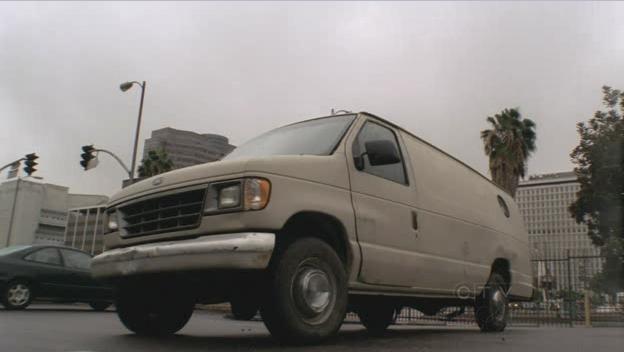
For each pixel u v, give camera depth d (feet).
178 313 17.81
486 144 106.42
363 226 16.07
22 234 281.95
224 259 12.76
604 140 73.67
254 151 18.07
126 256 14.67
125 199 15.92
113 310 43.29
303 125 18.67
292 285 13.34
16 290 36.06
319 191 14.93
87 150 67.41
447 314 25.86
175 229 14.19
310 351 12.75
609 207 72.74
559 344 16.69
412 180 19.12
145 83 71.46
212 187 13.82
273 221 13.33
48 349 12.89
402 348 14.29
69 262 39.27
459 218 21.43
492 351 14.16
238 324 30.63
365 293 16.31
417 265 18.12
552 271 56.49
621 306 59.41
